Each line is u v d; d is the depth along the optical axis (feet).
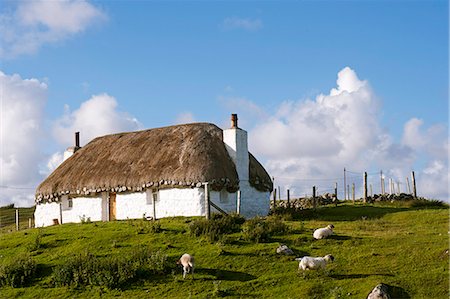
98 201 144.36
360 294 74.08
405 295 73.72
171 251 94.12
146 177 136.36
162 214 133.49
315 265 81.82
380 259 85.46
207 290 79.71
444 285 75.05
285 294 76.54
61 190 149.28
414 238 95.86
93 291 83.41
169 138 148.36
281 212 149.18
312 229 106.73
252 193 147.64
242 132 146.82
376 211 141.38
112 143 159.53
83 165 153.48
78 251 98.37
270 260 88.48
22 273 90.48
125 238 103.24
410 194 179.11
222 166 135.85
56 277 87.51
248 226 101.04
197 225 102.63
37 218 159.22
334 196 189.47
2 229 178.50
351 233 104.12
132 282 84.64
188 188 131.13
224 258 89.97
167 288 81.61
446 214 128.47
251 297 76.59
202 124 152.05
